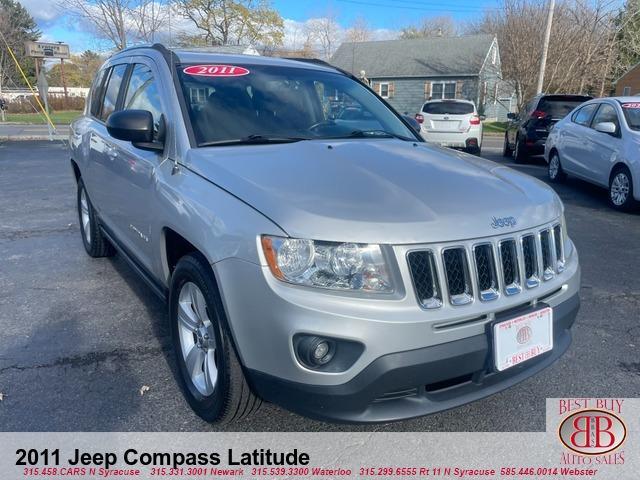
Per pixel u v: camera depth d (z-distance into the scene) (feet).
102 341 12.09
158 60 11.91
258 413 9.46
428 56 130.00
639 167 25.07
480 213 7.88
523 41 98.12
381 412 7.38
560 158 33.83
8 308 13.82
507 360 7.83
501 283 7.84
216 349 8.30
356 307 6.98
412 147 10.80
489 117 132.57
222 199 8.15
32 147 54.49
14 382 10.32
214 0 109.09
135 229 11.71
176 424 9.18
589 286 16.15
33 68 172.96
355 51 139.33
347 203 7.54
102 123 14.93
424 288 7.34
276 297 7.11
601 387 10.60
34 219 23.52
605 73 95.50
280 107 11.55
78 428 9.02
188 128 10.06
